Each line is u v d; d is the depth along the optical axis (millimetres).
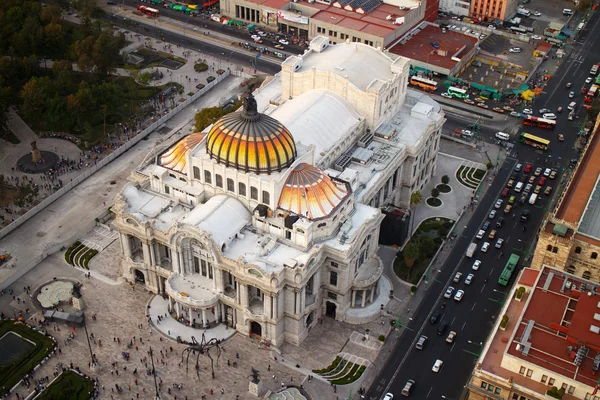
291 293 191375
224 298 198000
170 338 199250
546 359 157375
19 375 186875
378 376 191750
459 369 194125
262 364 193375
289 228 196000
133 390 184250
